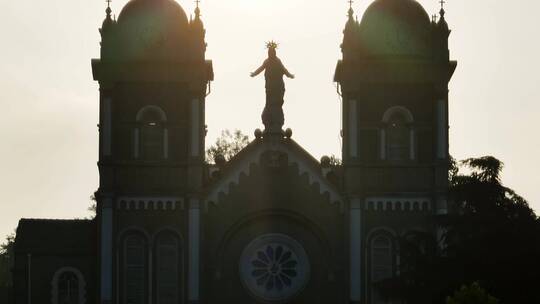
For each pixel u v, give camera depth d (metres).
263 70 95.44
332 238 94.62
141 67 95.44
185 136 95.38
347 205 94.62
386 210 94.75
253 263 94.56
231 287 94.25
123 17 96.38
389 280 88.75
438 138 95.38
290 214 94.62
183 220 94.44
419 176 95.25
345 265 94.56
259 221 94.88
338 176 96.75
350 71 95.62
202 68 95.38
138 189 94.44
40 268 96.19
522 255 85.75
